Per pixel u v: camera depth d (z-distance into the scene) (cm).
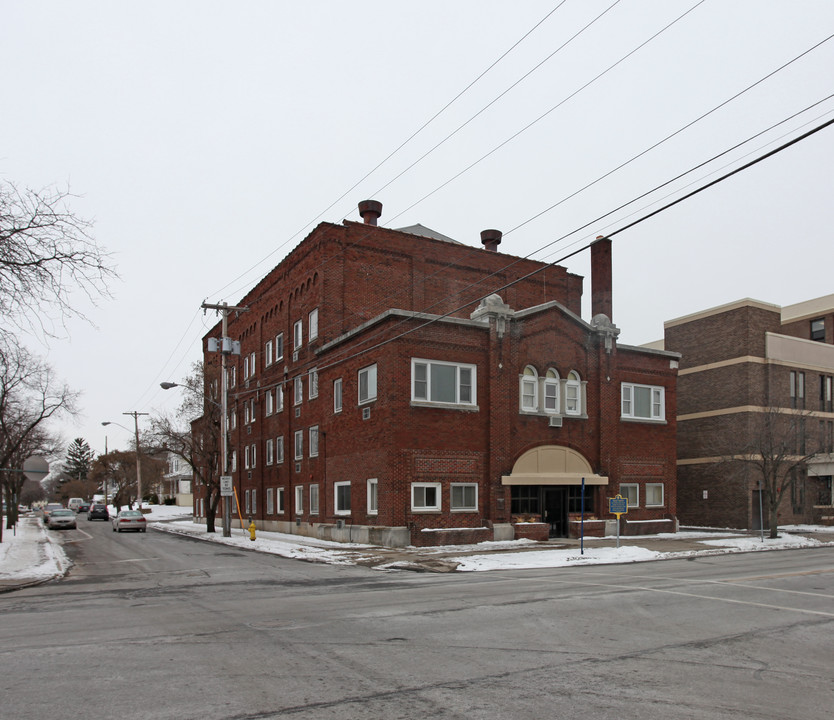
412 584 1617
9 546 3052
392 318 2742
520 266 4038
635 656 869
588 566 2066
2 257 1487
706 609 1222
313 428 3588
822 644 956
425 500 2719
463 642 941
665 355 3472
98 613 1236
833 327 5178
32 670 802
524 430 2981
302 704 670
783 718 636
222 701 680
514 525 2869
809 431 4016
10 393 4241
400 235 3625
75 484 12225
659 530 3319
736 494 3778
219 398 4509
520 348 3014
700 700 687
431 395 2777
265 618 1140
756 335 3888
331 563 2197
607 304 3441
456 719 627
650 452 3369
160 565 2212
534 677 767
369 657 855
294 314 3897
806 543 2903
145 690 717
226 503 3519
